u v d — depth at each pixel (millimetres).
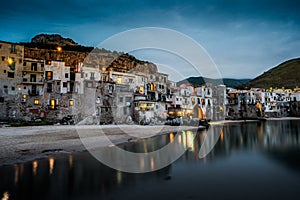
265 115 81312
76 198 7656
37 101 38875
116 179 9844
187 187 8914
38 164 12203
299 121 61219
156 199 7641
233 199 7738
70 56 61875
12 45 38250
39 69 40031
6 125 31578
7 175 10172
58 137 22391
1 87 36438
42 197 7738
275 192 8445
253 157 15273
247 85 141500
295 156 15656
